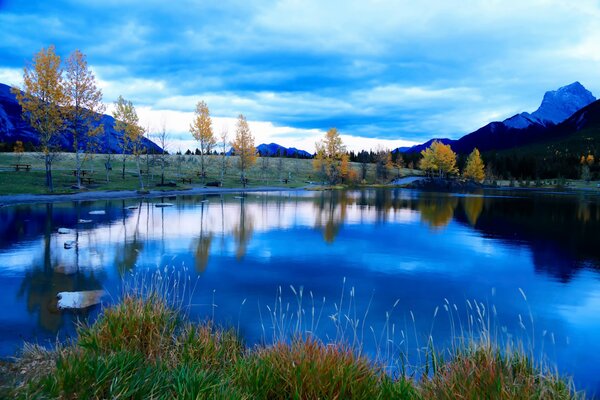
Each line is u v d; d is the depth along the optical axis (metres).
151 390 3.22
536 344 7.70
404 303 9.93
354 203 40.78
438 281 12.16
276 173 87.56
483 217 30.31
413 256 15.78
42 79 34.75
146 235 18.64
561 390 3.67
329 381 3.55
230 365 4.37
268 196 48.31
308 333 6.28
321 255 15.45
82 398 2.98
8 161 57.75
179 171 72.00
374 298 10.26
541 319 9.16
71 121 38.75
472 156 95.81
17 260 13.03
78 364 3.39
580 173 120.19
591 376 6.44
